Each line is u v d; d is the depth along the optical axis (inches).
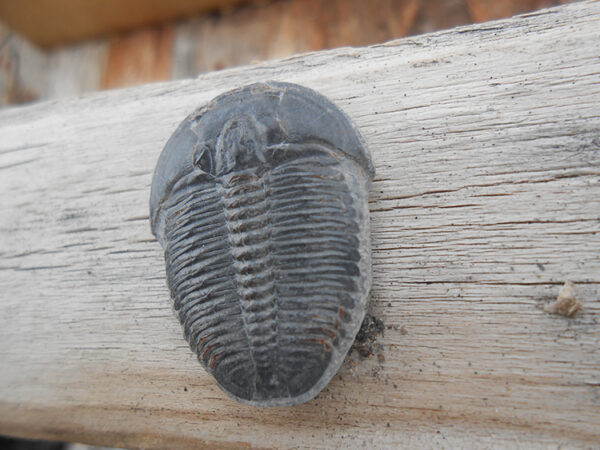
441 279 2.2
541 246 2.1
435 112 2.3
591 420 1.9
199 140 2.0
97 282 2.6
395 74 2.4
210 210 1.9
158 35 4.4
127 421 2.4
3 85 4.5
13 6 4.1
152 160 2.7
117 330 2.5
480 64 2.3
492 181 2.2
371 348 2.2
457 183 2.2
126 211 2.6
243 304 1.9
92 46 4.6
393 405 2.1
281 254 1.9
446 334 2.1
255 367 1.9
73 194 2.8
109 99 2.9
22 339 2.7
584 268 2.0
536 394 2.0
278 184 1.9
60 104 3.0
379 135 2.3
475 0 3.6
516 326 2.0
